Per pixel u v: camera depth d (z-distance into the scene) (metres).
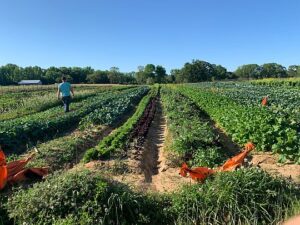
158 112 34.25
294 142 13.15
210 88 60.28
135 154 14.60
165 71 170.38
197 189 9.17
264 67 173.62
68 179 8.96
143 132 19.42
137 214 8.60
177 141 14.62
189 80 159.12
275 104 25.83
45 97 43.72
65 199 8.46
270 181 9.01
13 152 16.45
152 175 13.19
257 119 15.68
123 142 16.14
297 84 67.44
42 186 9.03
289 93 40.19
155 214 8.77
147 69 168.12
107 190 8.69
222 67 171.88
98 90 74.56
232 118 18.80
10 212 8.77
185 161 13.59
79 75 166.12
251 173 9.15
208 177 9.69
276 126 14.66
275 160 13.34
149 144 18.33
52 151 15.10
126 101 40.00
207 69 162.62
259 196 8.66
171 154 14.17
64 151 15.28
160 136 21.05
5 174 10.23
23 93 62.72
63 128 22.66
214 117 25.41
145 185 11.25
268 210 8.52
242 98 32.16
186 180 11.49
